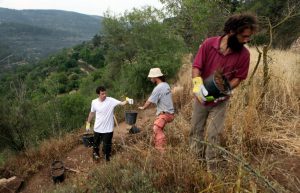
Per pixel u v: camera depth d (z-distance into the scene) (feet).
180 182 11.25
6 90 32.24
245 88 17.22
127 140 23.53
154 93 18.45
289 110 17.24
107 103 22.63
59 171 22.40
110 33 71.31
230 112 15.67
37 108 33.94
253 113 15.69
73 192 13.25
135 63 40.78
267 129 15.84
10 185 22.74
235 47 11.44
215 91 11.31
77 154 25.70
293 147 14.02
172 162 12.00
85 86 95.30
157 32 60.64
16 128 28.78
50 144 27.94
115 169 13.41
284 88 18.65
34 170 24.57
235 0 59.26
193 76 12.14
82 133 30.19
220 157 12.45
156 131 18.01
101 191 12.14
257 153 13.99
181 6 55.93
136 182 11.73
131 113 24.57
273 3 59.57
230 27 11.01
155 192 10.91
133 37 67.72
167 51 48.01
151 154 13.44
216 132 12.50
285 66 21.39
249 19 10.69
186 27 55.88
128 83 40.16
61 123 35.86
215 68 12.02
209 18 49.06
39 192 21.54
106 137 22.40
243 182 9.88
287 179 11.34
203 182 10.84
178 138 16.44
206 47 12.09
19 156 27.40
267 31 25.48
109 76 75.77
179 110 23.68
